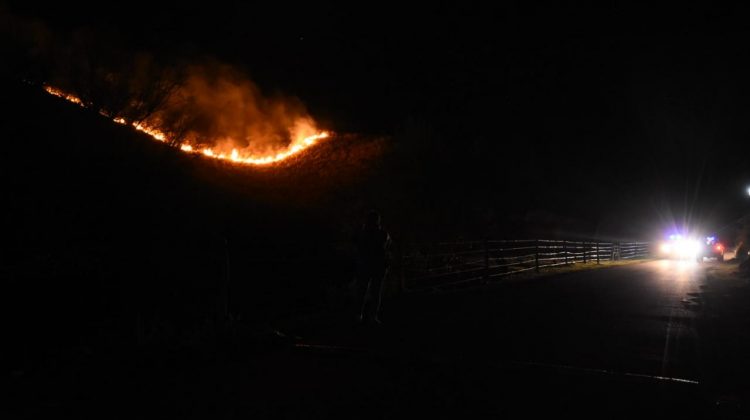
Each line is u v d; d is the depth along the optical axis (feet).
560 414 17.48
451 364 23.45
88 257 37.60
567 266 91.45
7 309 29.14
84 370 22.45
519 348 26.68
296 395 19.26
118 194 48.88
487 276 64.23
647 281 64.23
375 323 33.94
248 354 25.27
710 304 42.91
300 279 47.62
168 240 48.03
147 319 30.76
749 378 21.56
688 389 20.06
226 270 31.09
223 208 71.46
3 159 43.65
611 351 26.11
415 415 17.33
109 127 51.31
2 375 21.81
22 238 39.24
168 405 18.30
